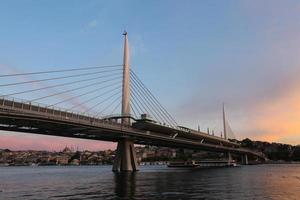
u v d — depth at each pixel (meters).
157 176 107.81
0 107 69.56
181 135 162.00
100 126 97.75
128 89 130.88
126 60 133.62
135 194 56.72
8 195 57.88
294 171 145.25
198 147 195.62
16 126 87.12
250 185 73.19
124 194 56.91
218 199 50.41
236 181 85.19
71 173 154.12
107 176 111.62
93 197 53.66
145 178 97.56
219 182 81.75
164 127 136.12
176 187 68.69
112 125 104.38
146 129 127.69
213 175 113.69
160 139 135.62
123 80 130.88
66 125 87.75
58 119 82.44
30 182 90.75
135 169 133.12
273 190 62.53
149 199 50.50
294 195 55.12
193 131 168.88
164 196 53.81
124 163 130.50
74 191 63.38
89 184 79.44
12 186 77.25
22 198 53.72
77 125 89.44
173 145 169.12
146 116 124.19
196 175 114.00
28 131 91.69
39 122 81.38
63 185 78.56
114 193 58.69
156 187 68.75
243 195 54.97
